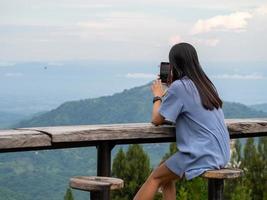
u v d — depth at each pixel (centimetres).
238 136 620
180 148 517
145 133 527
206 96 516
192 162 508
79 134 487
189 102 516
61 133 477
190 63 523
